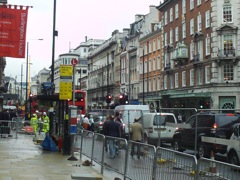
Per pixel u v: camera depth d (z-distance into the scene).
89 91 121.56
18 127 32.31
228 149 13.66
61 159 15.56
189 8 55.31
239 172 5.48
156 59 68.25
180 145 17.09
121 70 88.50
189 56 54.97
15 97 56.12
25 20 16.84
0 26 16.66
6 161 14.59
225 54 46.62
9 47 16.67
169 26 62.59
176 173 7.40
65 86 16.66
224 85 46.56
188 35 55.47
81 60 143.38
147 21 77.19
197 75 52.16
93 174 11.83
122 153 10.83
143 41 75.19
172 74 60.94
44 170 12.57
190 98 53.03
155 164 8.41
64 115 18.88
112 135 16.80
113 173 12.16
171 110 18.08
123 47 89.31
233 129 13.55
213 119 14.55
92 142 14.45
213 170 6.10
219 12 47.75
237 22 46.91
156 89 67.94
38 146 20.88
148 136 20.12
